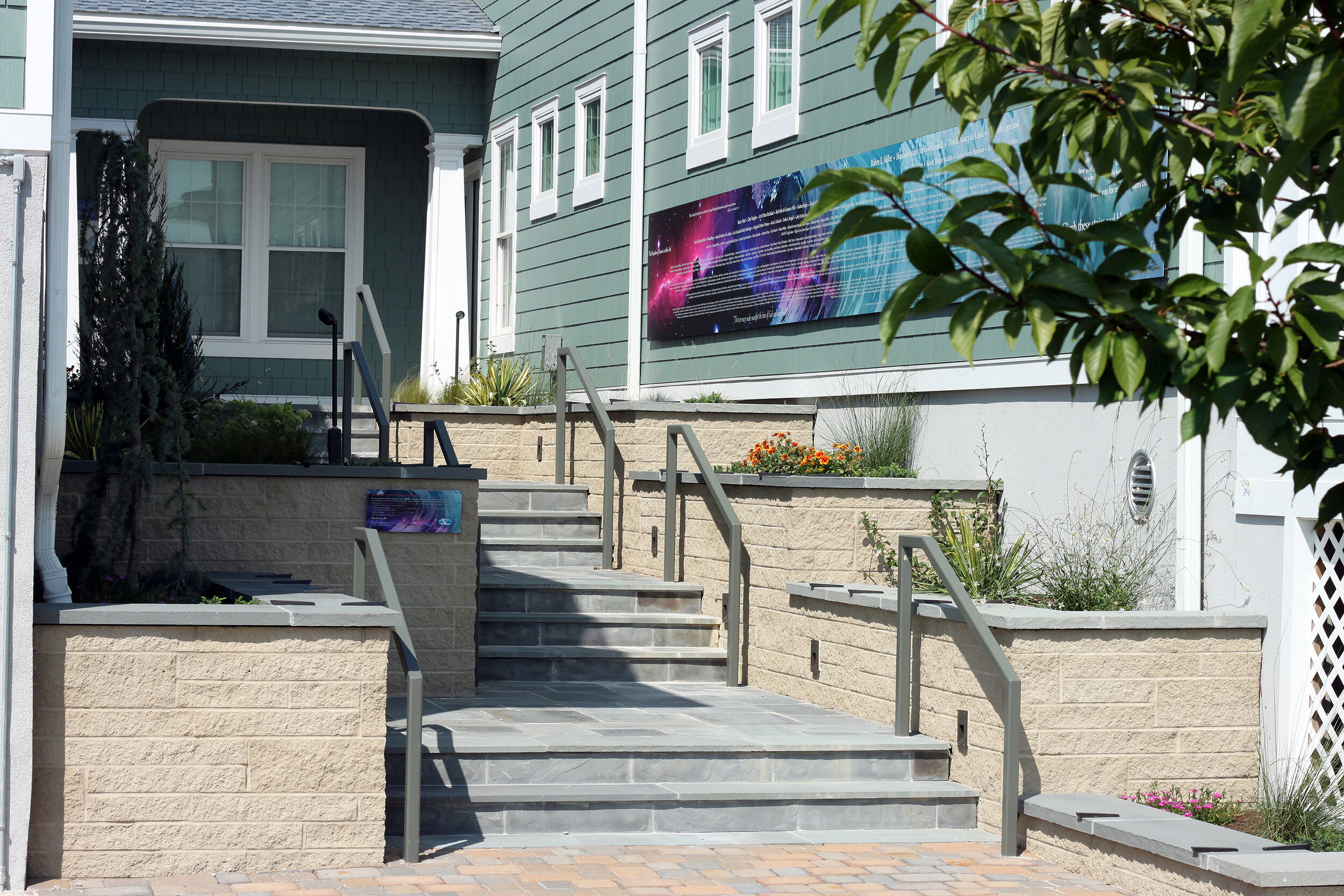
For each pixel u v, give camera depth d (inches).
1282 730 253.9
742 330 437.7
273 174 652.7
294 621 225.0
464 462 496.7
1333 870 202.8
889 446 359.9
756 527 344.8
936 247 100.3
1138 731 258.5
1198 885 212.8
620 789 254.1
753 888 220.7
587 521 423.5
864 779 268.4
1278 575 256.2
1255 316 97.0
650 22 499.2
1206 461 273.7
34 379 211.2
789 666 329.1
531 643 349.4
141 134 272.1
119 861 219.1
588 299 539.8
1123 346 99.0
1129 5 119.8
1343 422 235.1
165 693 221.1
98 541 293.9
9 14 208.8
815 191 395.2
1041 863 243.1
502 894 212.5
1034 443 321.4
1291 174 99.7
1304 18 112.6
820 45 399.5
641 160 502.6
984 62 115.4
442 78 629.3
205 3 589.9
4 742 209.3
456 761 251.3
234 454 324.2
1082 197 304.5
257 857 224.1
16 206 208.7
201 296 644.1
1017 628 254.1
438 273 614.5
